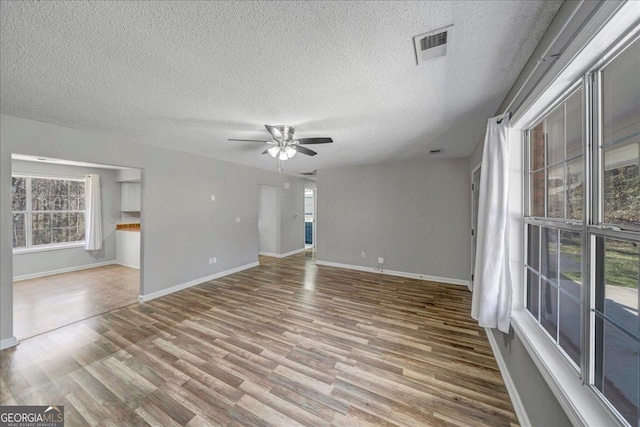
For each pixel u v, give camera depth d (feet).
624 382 3.07
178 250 13.00
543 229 5.24
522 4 3.55
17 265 14.60
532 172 5.74
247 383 6.19
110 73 5.41
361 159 14.97
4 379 6.28
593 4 2.91
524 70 5.12
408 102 6.90
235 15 3.75
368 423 5.09
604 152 3.31
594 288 3.43
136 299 11.73
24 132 8.04
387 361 7.11
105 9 3.60
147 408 5.41
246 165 17.25
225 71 5.36
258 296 12.23
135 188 19.76
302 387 6.07
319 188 18.74
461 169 14.28
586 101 3.46
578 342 4.04
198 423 5.05
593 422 2.97
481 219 6.35
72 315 9.99
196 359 7.14
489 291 5.93
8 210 7.78
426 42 4.42
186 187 13.33
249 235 17.76
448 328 9.04
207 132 9.62
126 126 8.90
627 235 2.83
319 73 5.45
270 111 7.55
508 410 5.41
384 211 16.35
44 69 5.22
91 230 17.10
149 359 7.12
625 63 2.97
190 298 11.93
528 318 5.65
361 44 4.47
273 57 4.86
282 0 3.46
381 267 16.48
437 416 5.26
